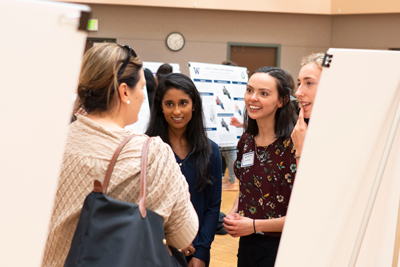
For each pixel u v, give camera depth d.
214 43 9.66
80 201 0.90
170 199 0.96
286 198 1.58
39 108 0.55
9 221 0.55
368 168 0.91
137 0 9.12
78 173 0.92
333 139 0.84
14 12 0.51
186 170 1.79
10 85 0.52
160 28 9.55
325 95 0.81
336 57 0.79
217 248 3.51
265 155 1.64
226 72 4.93
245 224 1.55
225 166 5.51
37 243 0.57
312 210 0.86
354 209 0.92
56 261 0.92
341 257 0.94
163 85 1.79
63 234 0.91
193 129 1.81
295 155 1.47
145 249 0.87
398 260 1.05
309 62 1.69
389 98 0.88
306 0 9.25
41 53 0.54
